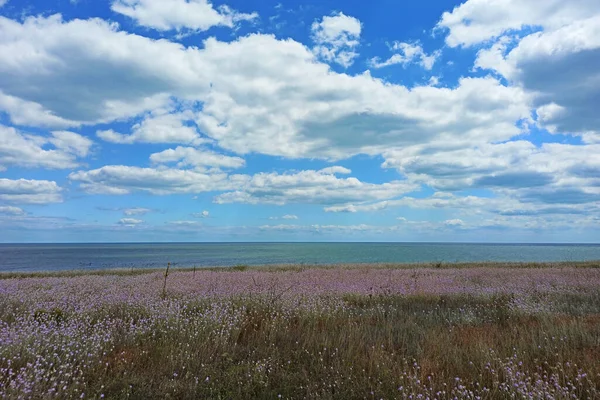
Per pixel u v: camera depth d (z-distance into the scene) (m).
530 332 7.07
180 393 4.67
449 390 4.64
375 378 5.05
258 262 50.34
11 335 6.08
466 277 17.80
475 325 8.50
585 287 13.13
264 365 5.29
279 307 9.37
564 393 4.27
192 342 6.52
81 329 7.08
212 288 12.80
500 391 4.54
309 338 6.78
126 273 24.25
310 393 4.57
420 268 25.59
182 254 85.62
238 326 7.70
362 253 84.19
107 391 4.66
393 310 9.62
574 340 6.41
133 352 6.26
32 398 4.21
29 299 10.20
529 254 76.81
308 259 58.06
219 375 5.11
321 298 11.44
